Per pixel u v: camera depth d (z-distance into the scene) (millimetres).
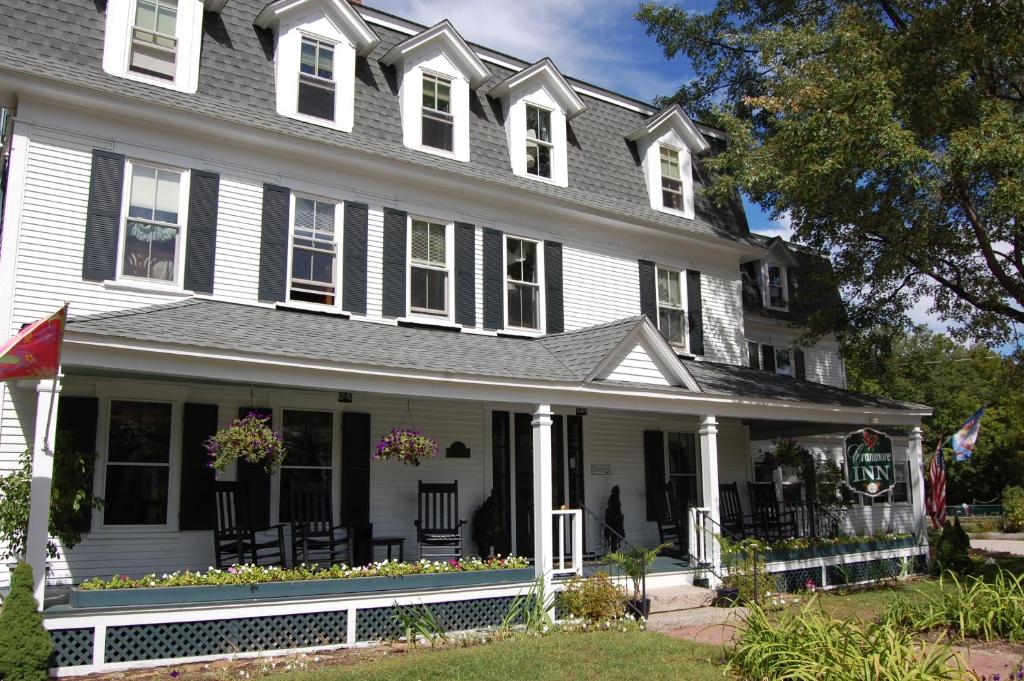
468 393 10703
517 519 13734
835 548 14898
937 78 14141
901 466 24484
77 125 10508
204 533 10867
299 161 12250
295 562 10570
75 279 10211
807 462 17781
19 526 8898
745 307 23453
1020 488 33469
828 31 15453
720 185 15461
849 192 14672
